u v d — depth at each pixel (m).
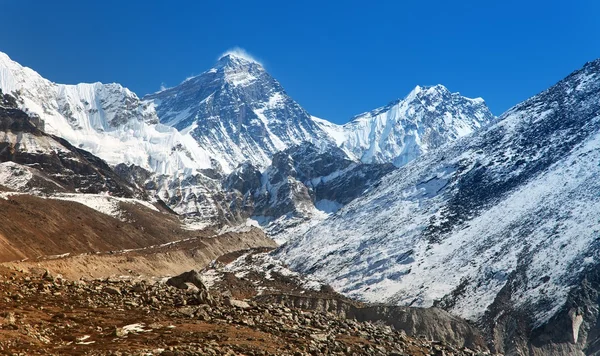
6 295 60.12
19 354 45.41
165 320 60.09
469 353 75.38
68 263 141.75
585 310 136.25
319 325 69.12
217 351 50.78
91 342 51.03
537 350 129.75
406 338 74.56
